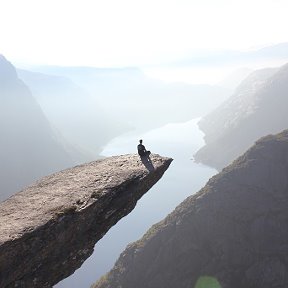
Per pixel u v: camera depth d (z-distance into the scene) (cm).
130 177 2497
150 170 2623
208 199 15238
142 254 14812
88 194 2253
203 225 14412
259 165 16025
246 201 14800
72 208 2092
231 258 13238
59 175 2577
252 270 12575
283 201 14588
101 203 2238
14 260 1800
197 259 13600
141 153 2894
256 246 13288
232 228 13975
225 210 14588
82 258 2212
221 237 13850
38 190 2330
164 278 13525
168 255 14162
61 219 2009
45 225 1934
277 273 12181
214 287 12506
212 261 13350
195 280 12962
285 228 13550
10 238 1788
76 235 2109
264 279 12188
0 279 1745
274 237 13388
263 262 12619
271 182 15438
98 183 2402
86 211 2133
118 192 2383
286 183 15362
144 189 2591
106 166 2709
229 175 16025
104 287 14912
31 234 1859
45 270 1975
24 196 2250
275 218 13862
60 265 2058
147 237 15562
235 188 15388
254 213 14225
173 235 14662
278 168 15850
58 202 2152
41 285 1964
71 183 2419
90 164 2789
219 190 15462
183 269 13488
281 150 16538
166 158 2875
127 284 14238
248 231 13825
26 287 1886
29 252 1852
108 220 2297
